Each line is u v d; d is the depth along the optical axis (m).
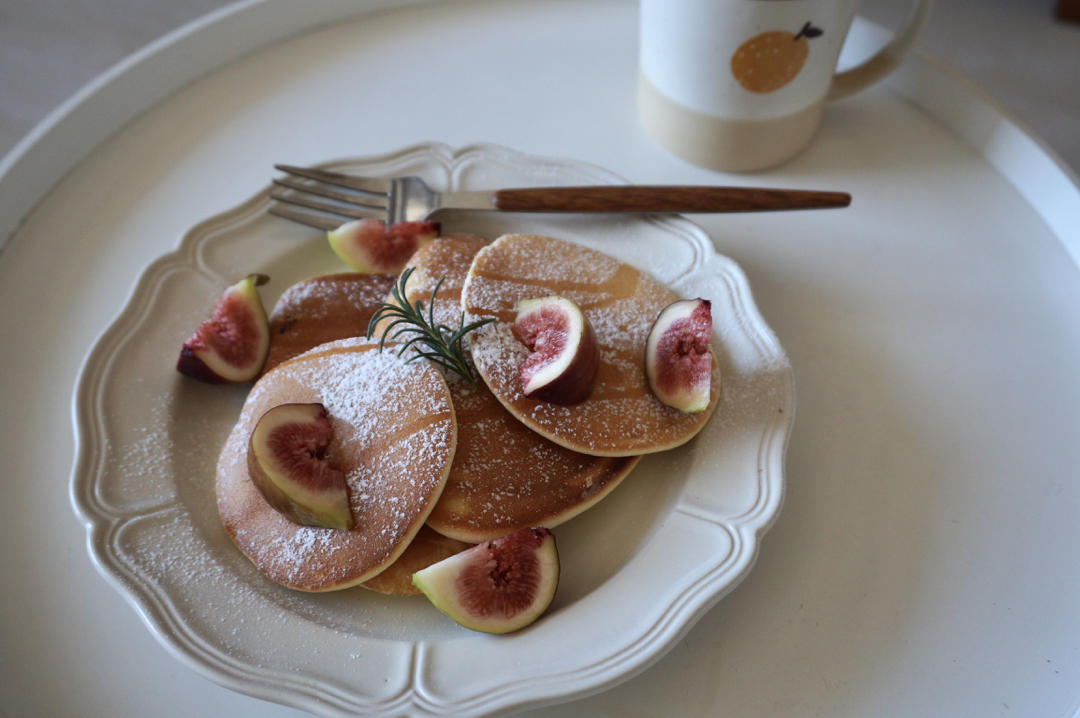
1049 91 0.76
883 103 0.53
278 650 0.37
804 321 0.46
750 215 0.49
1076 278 0.47
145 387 0.42
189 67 0.53
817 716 0.38
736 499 0.40
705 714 0.38
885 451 0.43
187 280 0.45
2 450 0.42
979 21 0.81
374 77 0.54
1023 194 0.50
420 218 0.47
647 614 0.38
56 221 0.48
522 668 0.37
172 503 0.40
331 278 0.45
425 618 0.39
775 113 0.48
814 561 0.40
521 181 0.48
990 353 0.45
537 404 0.40
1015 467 0.43
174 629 0.37
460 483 0.40
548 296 0.42
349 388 0.41
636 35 0.56
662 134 0.50
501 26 0.57
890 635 0.39
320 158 0.51
